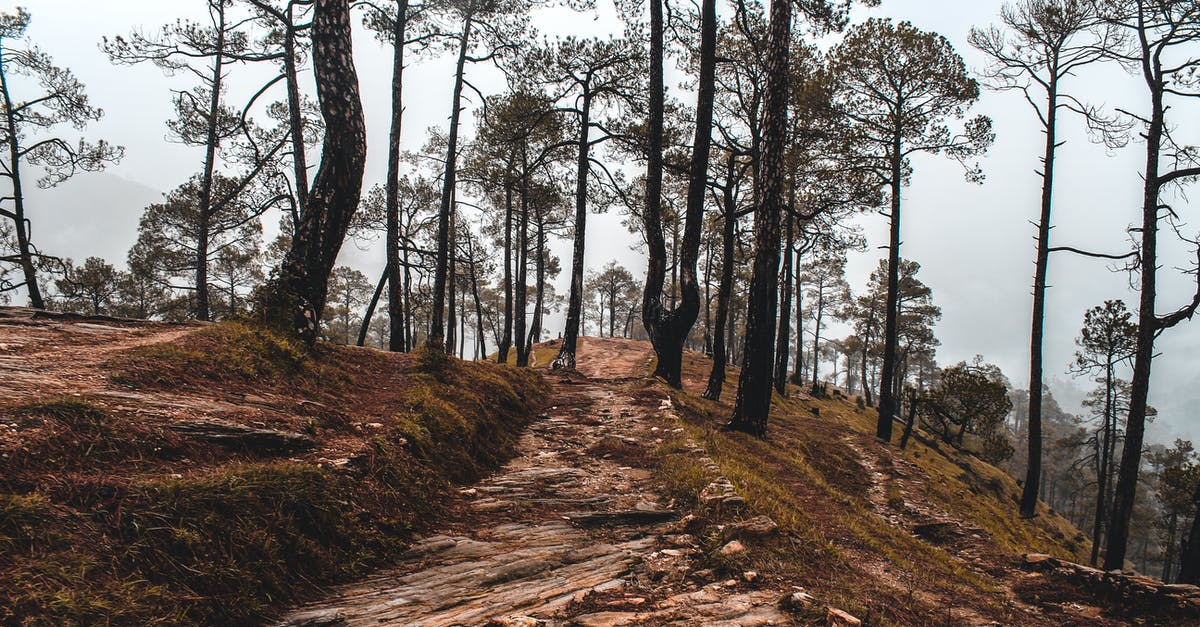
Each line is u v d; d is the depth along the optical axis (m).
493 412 9.57
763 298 12.31
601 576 4.13
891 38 20.20
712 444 9.23
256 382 6.34
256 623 3.11
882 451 16.64
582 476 7.18
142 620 2.61
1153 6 14.22
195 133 20.61
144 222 23.69
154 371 5.41
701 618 3.46
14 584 2.42
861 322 51.16
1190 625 5.05
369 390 7.96
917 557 6.69
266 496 3.83
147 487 3.35
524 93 21.91
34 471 3.13
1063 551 13.09
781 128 12.09
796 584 4.14
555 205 31.34
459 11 19.62
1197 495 11.55
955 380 28.75
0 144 18.91
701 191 16.62
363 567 4.05
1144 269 14.01
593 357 46.47
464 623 3.28
